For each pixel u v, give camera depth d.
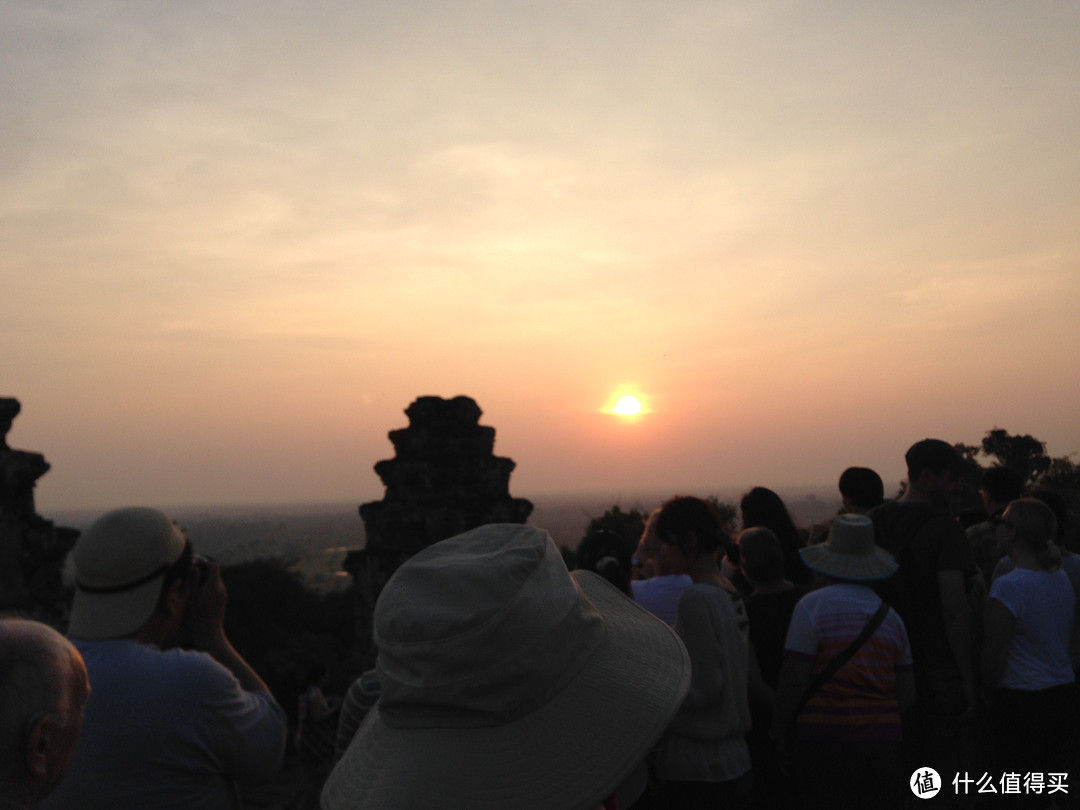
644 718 1.71
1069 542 7.17
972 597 5.44
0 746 1.55
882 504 5.54
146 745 2.27
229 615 36.16
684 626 4.05
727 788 4.04
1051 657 4.88
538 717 1.65
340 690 12.88
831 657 4.20
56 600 9.43
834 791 4.16
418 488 12.55
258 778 2.57
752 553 5.09
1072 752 5.65
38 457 9.52
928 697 4.96
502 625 1.62
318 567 134.12
